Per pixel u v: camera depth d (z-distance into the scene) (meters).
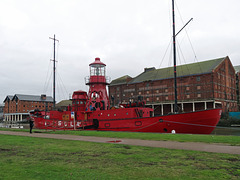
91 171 6.25
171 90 67.50
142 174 5.95
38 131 21.44
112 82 85.38
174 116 21.25
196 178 5.59
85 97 30.88
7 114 95.88
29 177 5.63
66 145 11.31
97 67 30.09
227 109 65.62
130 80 81.19
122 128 24.19
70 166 6.85
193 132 21.05
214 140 12.55
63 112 30.22
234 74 74.75
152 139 13.62
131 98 77.19
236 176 5.77
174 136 14.62
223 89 65.19
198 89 62.31
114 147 10.53
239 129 39.94
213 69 60.28
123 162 7.37
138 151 9.38
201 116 20.31
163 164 7.06
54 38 48.28
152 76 74.62
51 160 7.75
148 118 22.59
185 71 67.00
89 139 14.14
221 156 8.22
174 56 27.22
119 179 5.50
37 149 10.12
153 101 71.12
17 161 7.61
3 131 22.58
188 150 9.55
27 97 94.44
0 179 5.43
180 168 6.56
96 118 26.75
